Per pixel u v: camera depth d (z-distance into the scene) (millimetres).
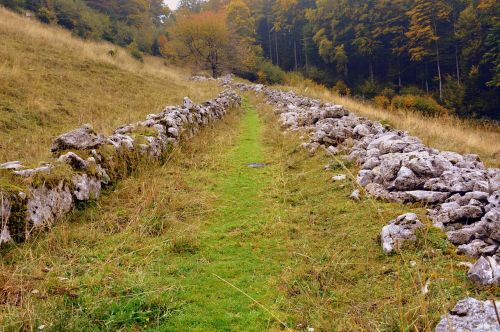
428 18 44844
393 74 49719
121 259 3990
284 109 13922
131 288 3410
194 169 7145
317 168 6871
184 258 4070
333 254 3967
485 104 36062
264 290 3490
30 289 3355
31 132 8430
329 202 5332
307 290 3420
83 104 11422
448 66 46969
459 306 2641
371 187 5320
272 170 7102
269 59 64750
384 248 3838
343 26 54688
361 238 4199
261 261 3998
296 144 8570
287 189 6039
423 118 14336
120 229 4703
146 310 3189
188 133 9141
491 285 3078
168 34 52375
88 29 37969
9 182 4242
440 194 4785
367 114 13555
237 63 42406
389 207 4812
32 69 12914
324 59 55312
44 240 4133
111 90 14047
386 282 3404
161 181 6141
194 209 5336
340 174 6332
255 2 68500
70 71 14406
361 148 7316
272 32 67875
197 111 10531
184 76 32938
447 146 8797
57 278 3504
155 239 4449
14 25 17422
